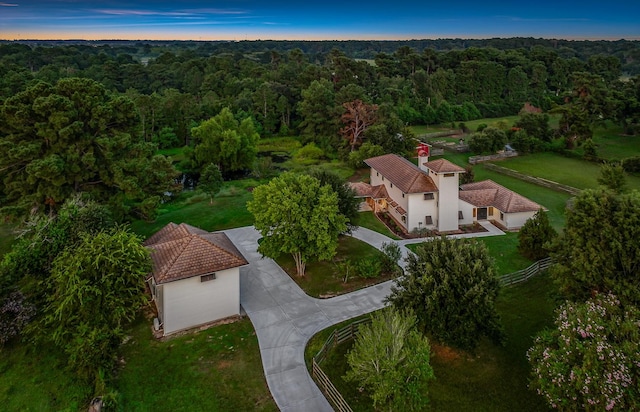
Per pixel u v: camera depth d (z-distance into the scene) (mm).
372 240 35344
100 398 17328
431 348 21438
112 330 19516
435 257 20312
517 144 66188
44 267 23172
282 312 24891
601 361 13875
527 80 116500
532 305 25453
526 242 31625
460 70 115500
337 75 94500
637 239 17656
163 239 26781
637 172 53656
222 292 23891
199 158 61531
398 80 104938
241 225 38656
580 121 66562
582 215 19312
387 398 16312
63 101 30984
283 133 84562
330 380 19406
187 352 21203
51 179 30344
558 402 14727
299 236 27156
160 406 17797
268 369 20062
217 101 84688
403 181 38406
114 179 33062
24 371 19844
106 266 19812
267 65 135500
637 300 17016
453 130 88000
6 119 30609
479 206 38719
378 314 18250
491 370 19969
